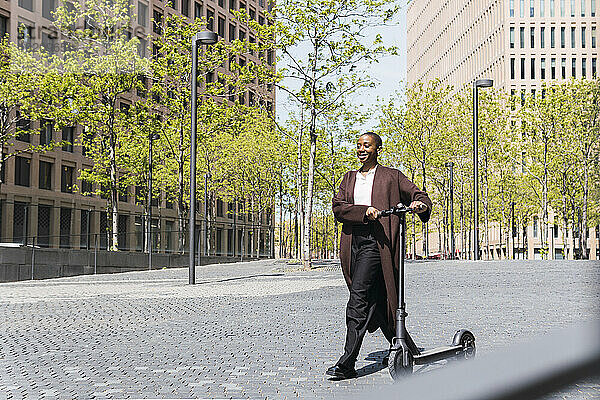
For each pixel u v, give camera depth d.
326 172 51.69
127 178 48.84
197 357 7.45
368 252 5.95
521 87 100.00
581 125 51.47
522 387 1.59
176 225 67.31
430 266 26.08
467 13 114.88
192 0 72.81
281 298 14.92
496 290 15.02
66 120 40.53
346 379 6.00
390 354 5.54
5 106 40.38
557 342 1.72
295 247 55.75
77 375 6.52
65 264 32.19
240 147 55.47
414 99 56.41
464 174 59.88
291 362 7.02
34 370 6.83
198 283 21.62
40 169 52.50
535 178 59.56
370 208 5.84
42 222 36.06
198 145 50.91
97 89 39.78
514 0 100.56
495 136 57.66
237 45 32.34
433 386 1.57
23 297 16.62
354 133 48.50
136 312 12.50
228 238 50.62
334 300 14.17
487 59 107.00
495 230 96.31
